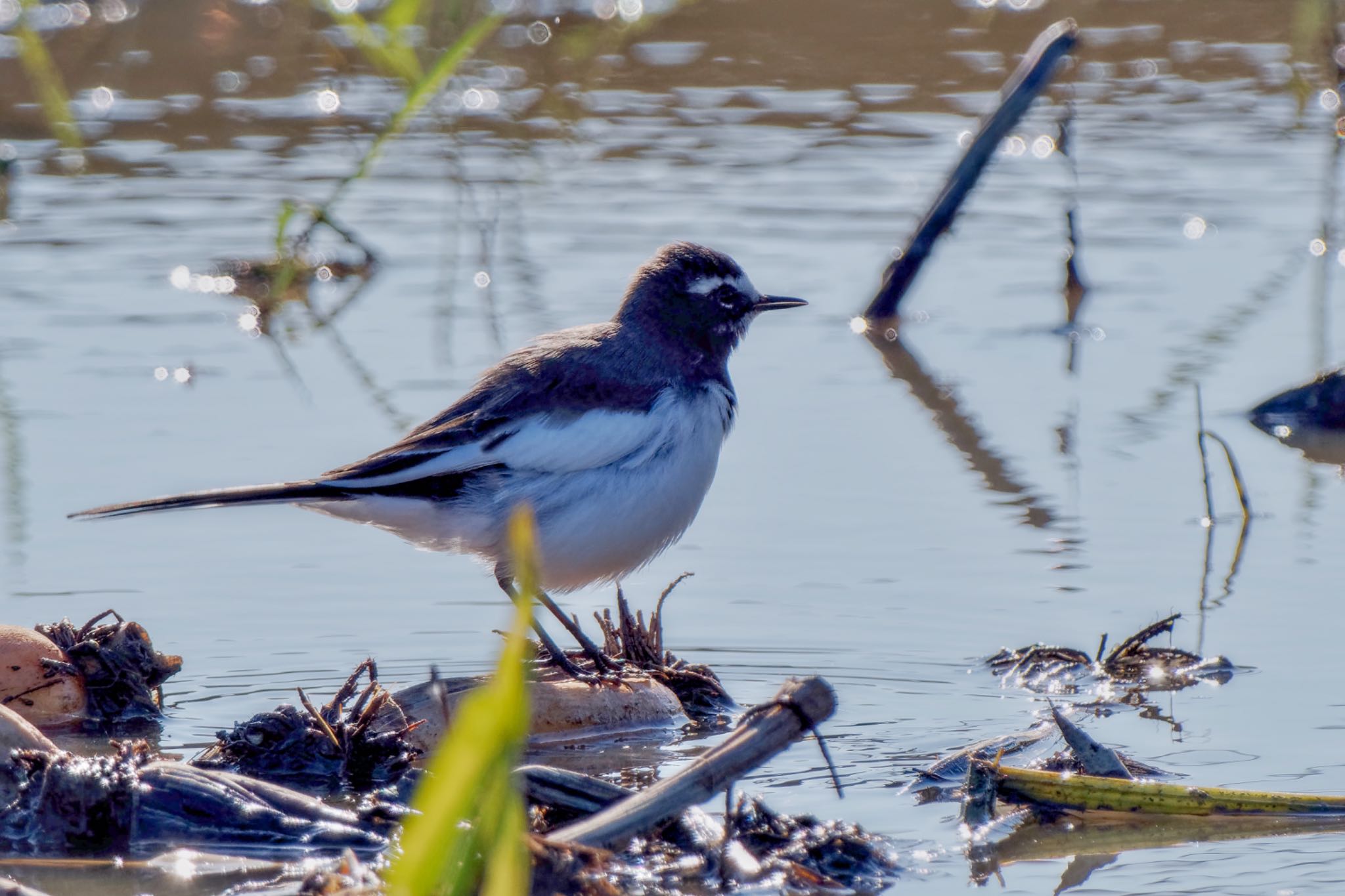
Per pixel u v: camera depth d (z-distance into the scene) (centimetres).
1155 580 1146
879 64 2650
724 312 1110
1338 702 958
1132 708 962
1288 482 1348
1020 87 1794
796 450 1421
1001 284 1877
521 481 1019
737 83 2581
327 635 1081
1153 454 1410
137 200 2108
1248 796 831
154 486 1305
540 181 2183
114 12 2802
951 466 1380
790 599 1131
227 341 1697
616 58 2716
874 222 2014
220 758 923
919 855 798
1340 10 2483
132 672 997
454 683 984
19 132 2361
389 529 1038
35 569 1173
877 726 952
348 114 2455
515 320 1720
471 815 576
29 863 803
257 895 759
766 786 877
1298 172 2172
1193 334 1708
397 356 1645
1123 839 816
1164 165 2216
